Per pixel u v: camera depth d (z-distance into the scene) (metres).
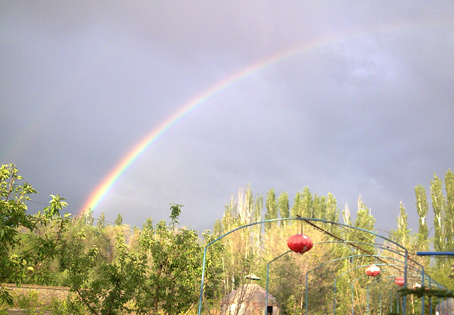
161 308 13.68
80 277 12.05
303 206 40.94
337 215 43.44
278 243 25.58
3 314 13.87
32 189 8.98
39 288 18.81
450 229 35.62
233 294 15.60
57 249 9.98
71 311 12.31
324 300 22.53
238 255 17.91
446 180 36.78
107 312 12.05
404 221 39.25
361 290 23.98
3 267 8.36
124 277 12.34
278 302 21.66
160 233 13.76
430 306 9.33
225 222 32.41
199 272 13.43
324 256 23.86
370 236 23.52
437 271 24.34
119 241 13.30
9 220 8.49
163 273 13.59
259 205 50.16
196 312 14.34
